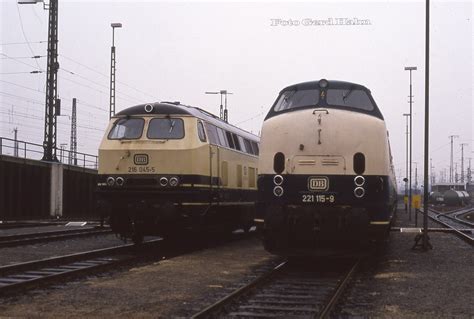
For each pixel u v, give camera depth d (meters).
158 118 15.67
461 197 76.75
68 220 32.03
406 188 52.00
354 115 12.03
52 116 34.34
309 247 12.15
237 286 10.13
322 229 11.51
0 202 28.91
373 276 11.34
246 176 20.59
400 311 8.11
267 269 12.25
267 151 12.20
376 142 11.85
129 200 15.07
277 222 11.66
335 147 11.73
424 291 9.65
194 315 7.44
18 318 7.65
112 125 15.92
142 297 9.09
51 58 34.56
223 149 17.70
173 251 16.08
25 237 19.42
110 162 15.36
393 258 14.32
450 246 17.52
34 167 32.03
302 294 9.50
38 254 14.78
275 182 11.91
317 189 11.67
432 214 47.94
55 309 8.20
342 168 11.66
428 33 16.86
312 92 12.65
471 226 29.53
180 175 15.01
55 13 34.84
